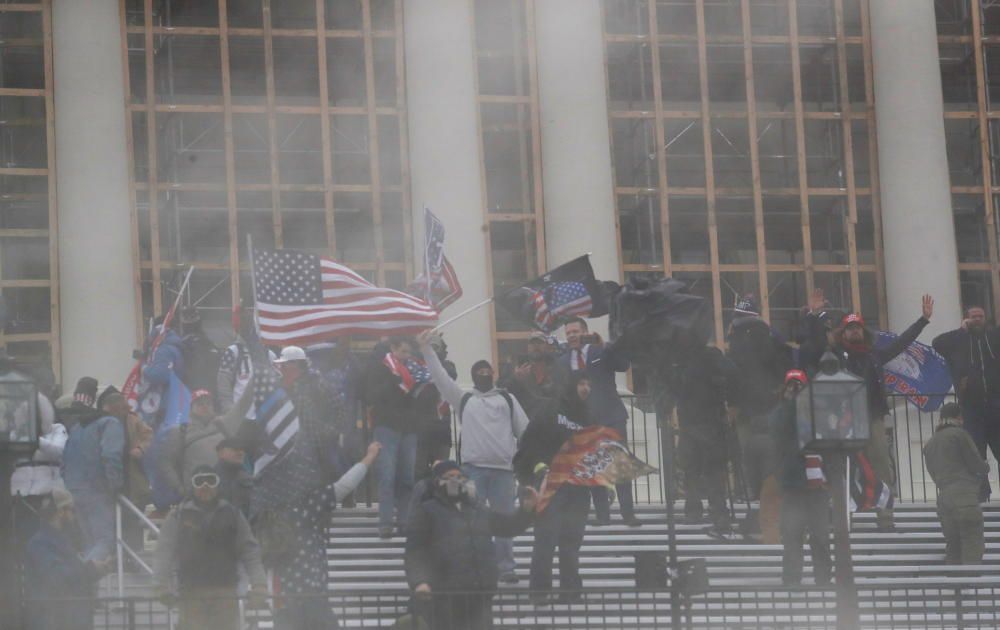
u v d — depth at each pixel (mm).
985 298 50750
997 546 32250
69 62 46375
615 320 24719
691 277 51281
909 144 47906
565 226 46312
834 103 50406
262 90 51969
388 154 49094
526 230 47344
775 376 30188
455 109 46688
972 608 24859
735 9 51188
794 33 49438
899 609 25156
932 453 31094
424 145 46594
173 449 26781
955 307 47406
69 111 46250
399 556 29656
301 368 24047
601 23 47438
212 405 27250
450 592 21438
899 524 33219
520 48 48281
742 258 52312
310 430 23766
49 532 23547
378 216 47750
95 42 46562
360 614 21766
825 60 50938
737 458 32062
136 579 28484
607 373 30766
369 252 50875
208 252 50375
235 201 48188
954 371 35781
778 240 52344
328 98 50000
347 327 27734
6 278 48500
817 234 52188
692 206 51531
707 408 30078
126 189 46219
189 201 49344
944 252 47531
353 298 27844
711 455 30234
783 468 26953
